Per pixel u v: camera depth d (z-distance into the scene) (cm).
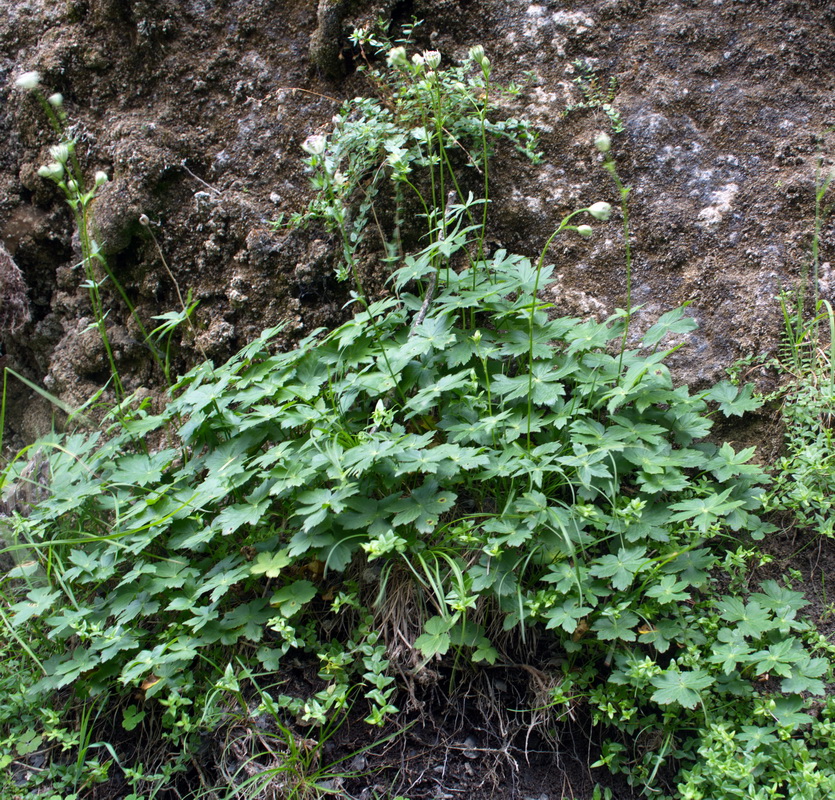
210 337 302
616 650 215
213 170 313
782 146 275
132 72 321
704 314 267
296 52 315
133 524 243
